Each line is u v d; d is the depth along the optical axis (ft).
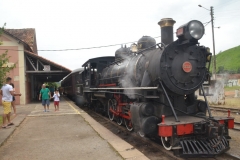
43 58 59.67
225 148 17.34
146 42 26.35
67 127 25.80
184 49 20.12
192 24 19.04
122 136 25.59
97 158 15.30
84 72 48.29
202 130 17.57
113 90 30.96
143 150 19.93
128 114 25.54
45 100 41.06
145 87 20.21
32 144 18.98
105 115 41.86
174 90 19.54
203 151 16.61
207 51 21.18
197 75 20.39
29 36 81.10
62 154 16.25
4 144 19.11
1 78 23.65
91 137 20.94
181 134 17.10
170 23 22.80
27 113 38.68
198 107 21.11
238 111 41.63
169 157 17.74
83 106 60.95
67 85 94.53
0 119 31.89
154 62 20.26
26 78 61.72
